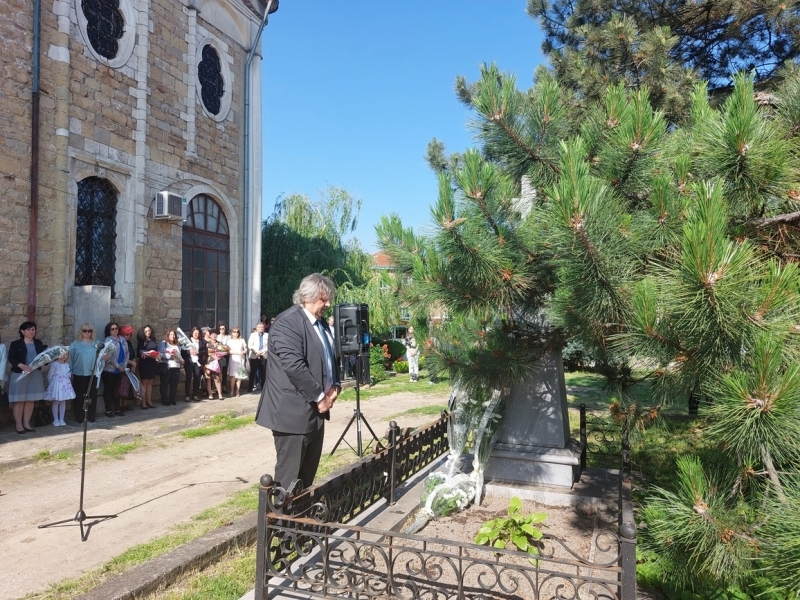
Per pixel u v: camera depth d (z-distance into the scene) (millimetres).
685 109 6902
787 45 8070
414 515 4422
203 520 4836
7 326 8500
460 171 3121
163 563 3660
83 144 9688
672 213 2721
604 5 8906
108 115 10172
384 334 19031
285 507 3031
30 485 6012
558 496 4684
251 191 14031
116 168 10320
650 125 2947
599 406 10109
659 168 3061
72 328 9383
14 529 4727
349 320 7062
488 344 4043
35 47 8891
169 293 11531
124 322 10484
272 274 18047
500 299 3479
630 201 3230
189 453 7566
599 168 3318
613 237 2625
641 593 3205
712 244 2037
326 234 19172
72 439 7707
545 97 3539
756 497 2498
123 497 5625
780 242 2809
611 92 3352
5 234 8492
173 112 11727
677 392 2691
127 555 4043
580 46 8945
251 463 7059
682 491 2525
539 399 4941
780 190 2506
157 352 10258
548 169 3508
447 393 13953
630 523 2318
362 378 7172
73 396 8461
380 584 3160
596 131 3443
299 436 3488
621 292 2641
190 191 12219
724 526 2311
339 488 3641
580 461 5246
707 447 2953
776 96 2996
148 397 10414
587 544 3914
